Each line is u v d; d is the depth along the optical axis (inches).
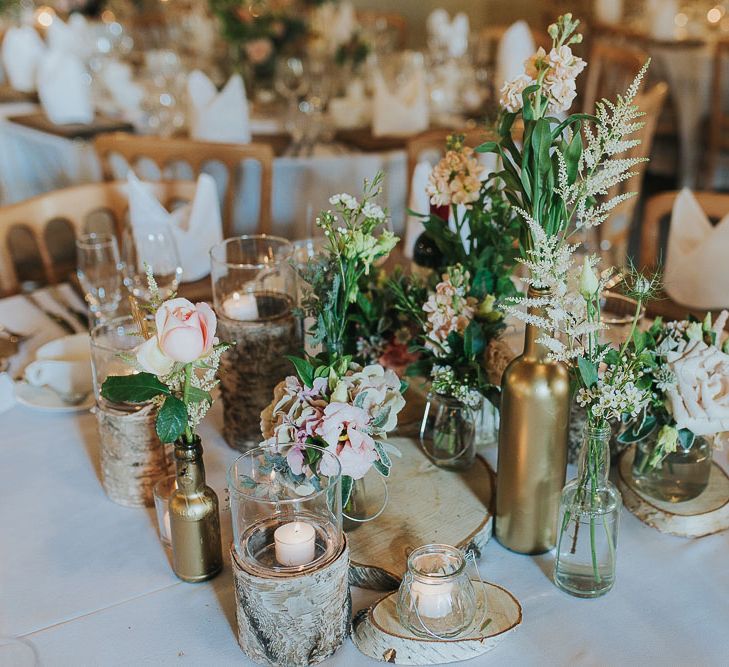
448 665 35.8
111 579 41.5
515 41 118.4
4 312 68.0
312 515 34.9
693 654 36.4
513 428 39.7
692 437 41.6
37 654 32.1
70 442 53.3
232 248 49.8
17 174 124.1
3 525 45.6
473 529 42.0
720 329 42.7
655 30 176.2
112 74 129.4
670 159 175.3
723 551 42.8
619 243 115.2
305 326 54.2
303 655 35.4
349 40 133.5
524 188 36.2
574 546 38.6
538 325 35.9
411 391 54.0
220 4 130.0
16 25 167.0
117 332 45.9
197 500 39.5
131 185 73.5
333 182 103.0
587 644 36.9
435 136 95.0
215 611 39.3
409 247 75.2
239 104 107.8
